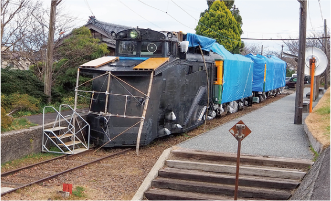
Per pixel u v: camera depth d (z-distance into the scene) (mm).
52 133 11023
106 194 7625
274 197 7363
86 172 8977
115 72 10992
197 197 7504
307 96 27109
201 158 9172
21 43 17562
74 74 18688
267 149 9742
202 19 35438
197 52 15086
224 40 34219
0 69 15609
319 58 15711
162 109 11930
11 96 13578
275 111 19484
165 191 7887
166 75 11930
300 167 8367
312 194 5906
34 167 9070
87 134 12062
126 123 11180
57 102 16062
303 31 14422
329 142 8953
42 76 18391
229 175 8328
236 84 19406
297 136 11750
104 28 24953
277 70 30781
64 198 7160
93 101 11516
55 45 19469
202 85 14945
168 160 9047
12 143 9367
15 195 7039
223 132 12664
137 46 12719
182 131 13188
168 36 12617
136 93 11250
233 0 37688
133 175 8859
